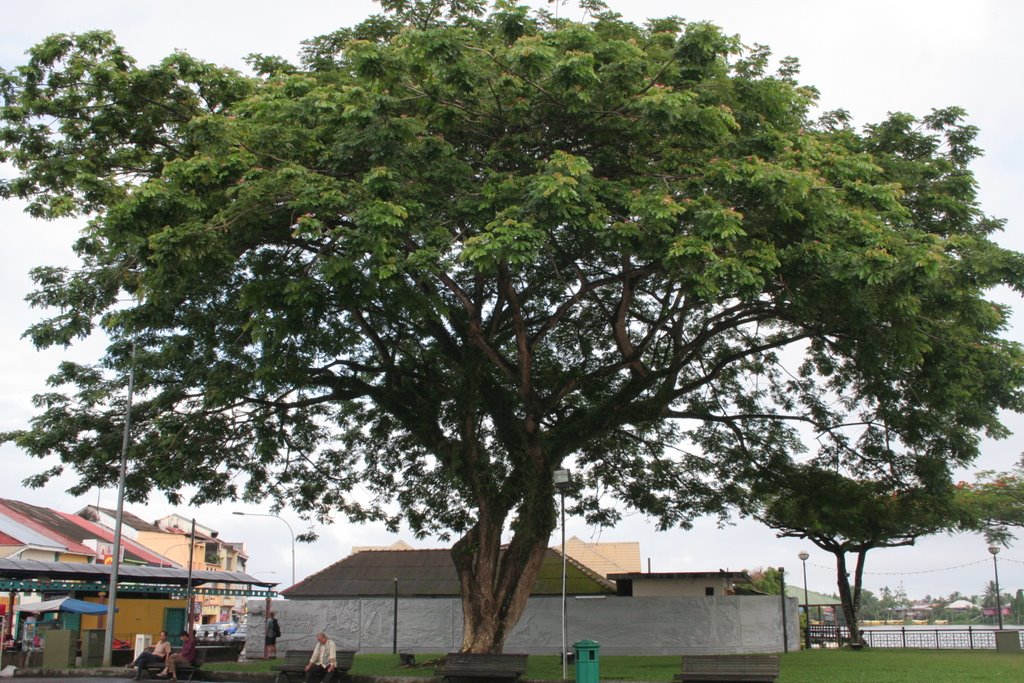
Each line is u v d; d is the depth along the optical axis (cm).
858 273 1389
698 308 2247
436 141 1495
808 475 2262
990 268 1548
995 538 3281
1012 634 2777
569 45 1485
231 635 4703
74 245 1775
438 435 2034
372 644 2927
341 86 1562
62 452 2175
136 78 1616
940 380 1697
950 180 1827
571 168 1380
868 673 1883
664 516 2488
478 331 1797
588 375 1994
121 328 1931
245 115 1552
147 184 1382
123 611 3250
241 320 1858
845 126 1933
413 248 1487
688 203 1415
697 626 2786
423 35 1441
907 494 2119
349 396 2084
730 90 1581
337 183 1430
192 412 2162
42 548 4128
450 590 3456
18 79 1688
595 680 1578
